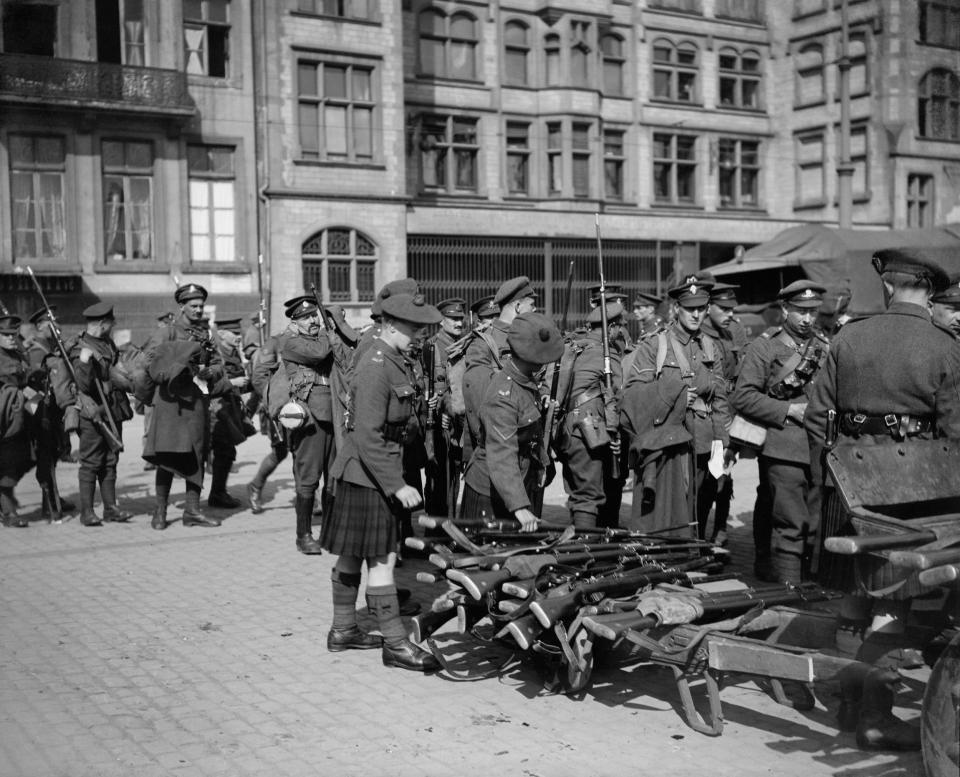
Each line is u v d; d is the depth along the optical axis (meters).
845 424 4.79
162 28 26.06
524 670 5.56
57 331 9.83
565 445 7.26
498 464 5.69
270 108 26.73
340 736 4.64
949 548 3.93
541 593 5.05
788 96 37.47
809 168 37.22
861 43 35.59
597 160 32.47
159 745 4.54
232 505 10.93
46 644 6.06
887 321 4.70
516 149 31.92
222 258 27.11
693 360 7.03
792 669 4.32
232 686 5.32
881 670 4.23
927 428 4.65
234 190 27.11
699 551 6.16
